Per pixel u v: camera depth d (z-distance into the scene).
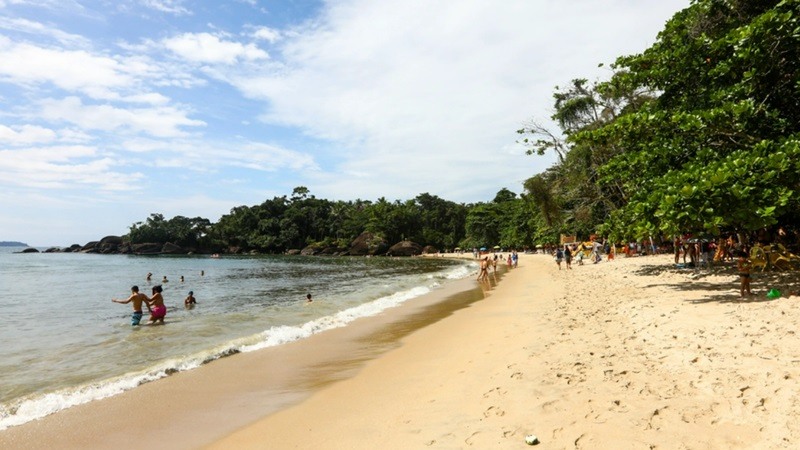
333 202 130.88
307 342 11.46
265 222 120.81
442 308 17.00
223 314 16.84
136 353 10.45
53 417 6.45
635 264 26.31
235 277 39.31
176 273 45.56
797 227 18.23
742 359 5.99
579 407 5.23
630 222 16.69
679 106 14.72
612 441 4.34
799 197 9.59
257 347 10.88
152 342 11.67
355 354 10.05
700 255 21.20
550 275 26.88
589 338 8.68
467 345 9.76
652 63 15.37
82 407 6.85
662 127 12.84
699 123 11.32
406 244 105.31
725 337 7.16
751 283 13.20
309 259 87.31
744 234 18.16
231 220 125.00
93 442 5.59
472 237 96.75
